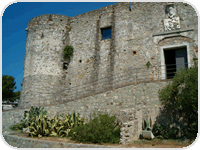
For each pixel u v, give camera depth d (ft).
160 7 65.05
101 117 46.44
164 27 62.90
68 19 81.56
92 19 76.74
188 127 44.09
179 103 43.16
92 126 43.37
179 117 45.68
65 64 77.87
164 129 44.60
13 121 65.16
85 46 75.46
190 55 57.77
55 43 77.15
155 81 49.73
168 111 46.98
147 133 42.01
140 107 49.88
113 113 52.11
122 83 65.36
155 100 48.78
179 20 61.41
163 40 62.34
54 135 47.39
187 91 41.55
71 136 46.11
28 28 80.79
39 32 77.41
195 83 40.98
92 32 75.41
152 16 65.72
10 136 49.29
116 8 72.54
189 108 43.96
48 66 74.54
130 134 39.91
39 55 75.10
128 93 51.75
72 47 77.92
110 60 69.36
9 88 109.19
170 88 44.80
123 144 38.58
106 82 68.23
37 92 71.82
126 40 68.08
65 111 58.95
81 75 73.56
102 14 75.05
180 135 44.73
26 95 72.84
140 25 67.05
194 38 58.23
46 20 78.28
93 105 55.16
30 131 49.24
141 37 65.92
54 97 73.10
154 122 47.83
